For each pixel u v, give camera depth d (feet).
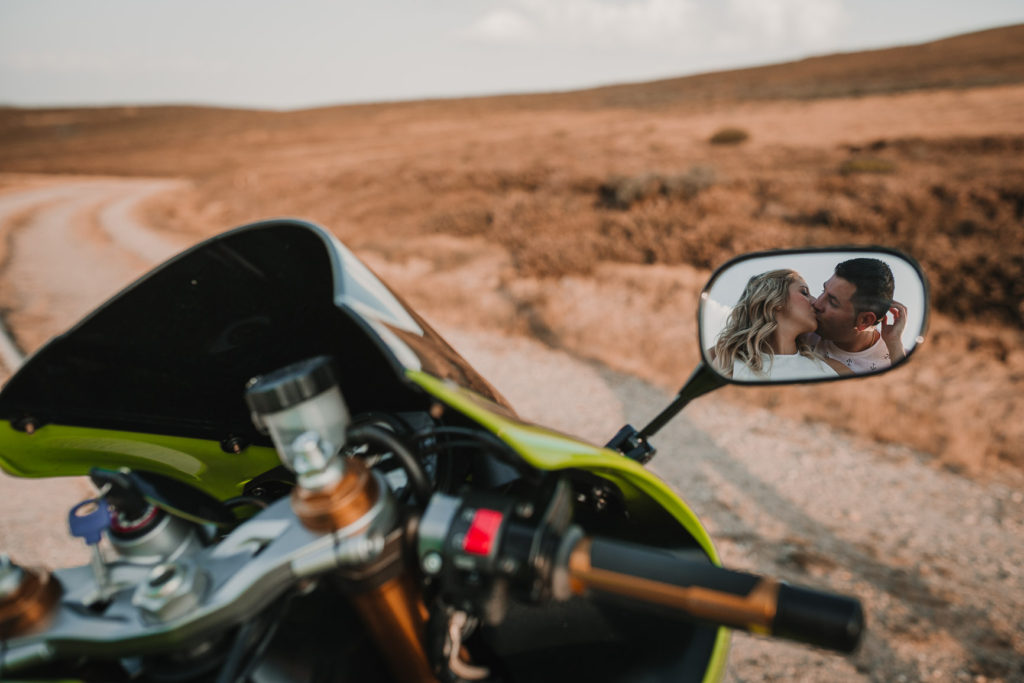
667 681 4.36
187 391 5.90
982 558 13.42
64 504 14.62
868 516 15.02
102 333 5.41
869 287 5.32
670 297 32.53
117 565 3.58
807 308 5.42
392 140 236.43
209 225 79.25
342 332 6.00
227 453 6.17
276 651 3.79
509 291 35.96
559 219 53.21
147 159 275.80
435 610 3.49
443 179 86.33
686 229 44.16
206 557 3.42
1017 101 123.54
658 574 2.94
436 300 34.60
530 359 26.32
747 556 13.46
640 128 148.87
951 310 29.63
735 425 19.99
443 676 3.54
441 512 3.27
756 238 40.86
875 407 20.43
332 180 108.37
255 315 5.70
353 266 4.66
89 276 41.68
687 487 16.33
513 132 191.31
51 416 5.61
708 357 5.61
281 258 5.32
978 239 37.42
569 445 3.74
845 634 2.66
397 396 6.30
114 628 3.23
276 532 3.34
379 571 3.21
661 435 19.42
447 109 401.90
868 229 42.42
